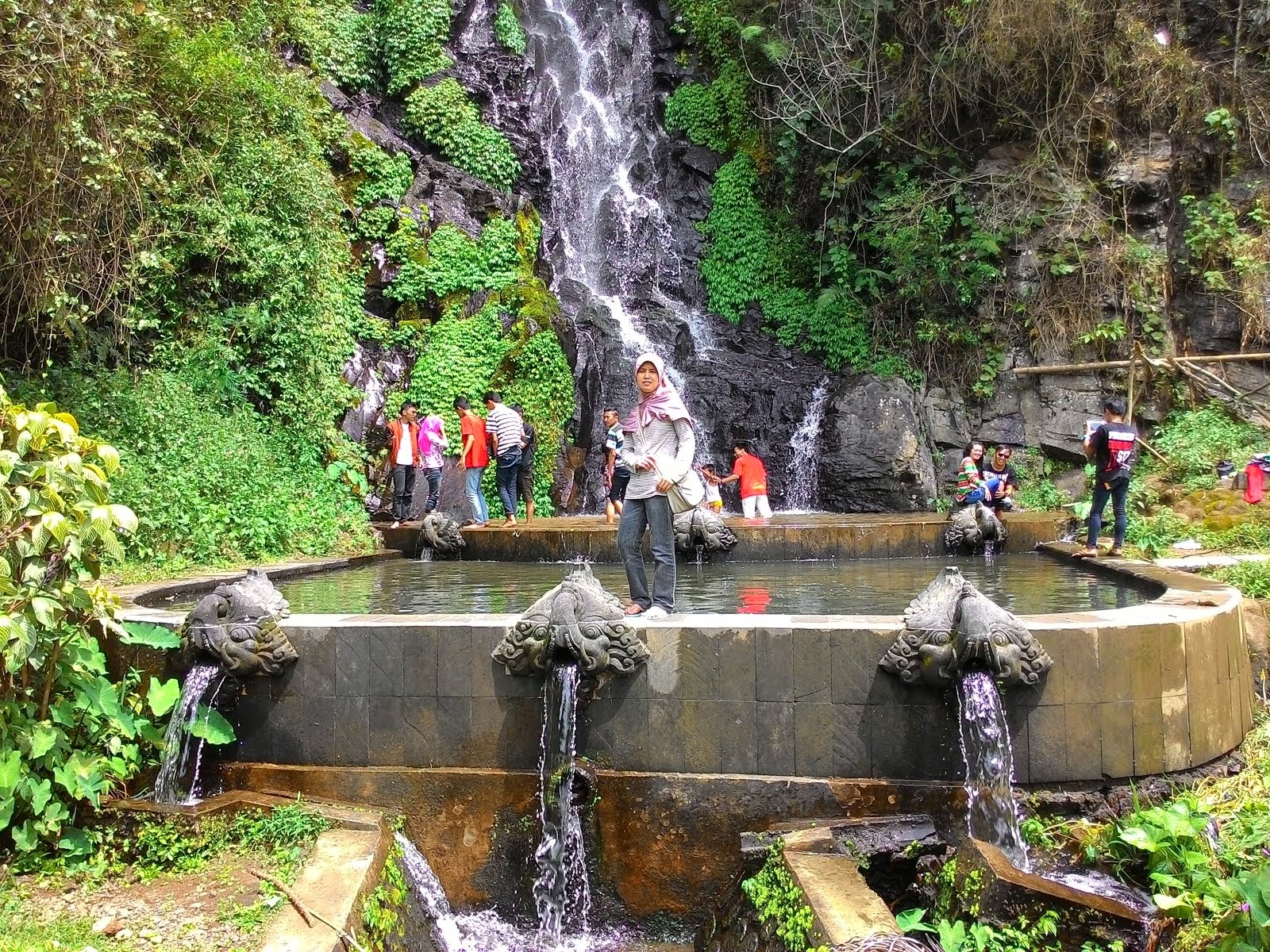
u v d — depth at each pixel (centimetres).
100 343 1123
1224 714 588
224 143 1289
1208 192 1638
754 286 1867
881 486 1547
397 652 576
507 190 1761
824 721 546
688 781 547
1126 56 1627
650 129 2028
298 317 1367
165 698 557
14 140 888
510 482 1254
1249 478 1219
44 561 536
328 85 1658
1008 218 1645
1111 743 542
